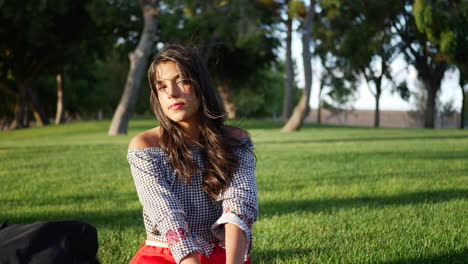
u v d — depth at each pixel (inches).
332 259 132.3
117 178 317.1
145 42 925.8
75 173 345.7
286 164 382.3
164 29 1112.2
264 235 162.1
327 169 344.8
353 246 144.2
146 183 74.9
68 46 1454.2
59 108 1788.9
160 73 74.6
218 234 75.7
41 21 1250.0
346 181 285.3
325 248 144.5
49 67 1542.8
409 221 176.6
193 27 1011.9
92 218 193.3
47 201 236.1
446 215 185.9
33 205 224.8
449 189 249.9
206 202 77.0
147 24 927.0
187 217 76.5
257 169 352.8
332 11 1077.1
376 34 1145.4
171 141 75.7
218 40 1117.7
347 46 1203.2
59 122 1781.5
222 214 74.7
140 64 927.7
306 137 789.9
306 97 1027.9
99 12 1097.4
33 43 1316.4
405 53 1257.4
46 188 278.5
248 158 79.2
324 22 1120.2
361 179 292.2
